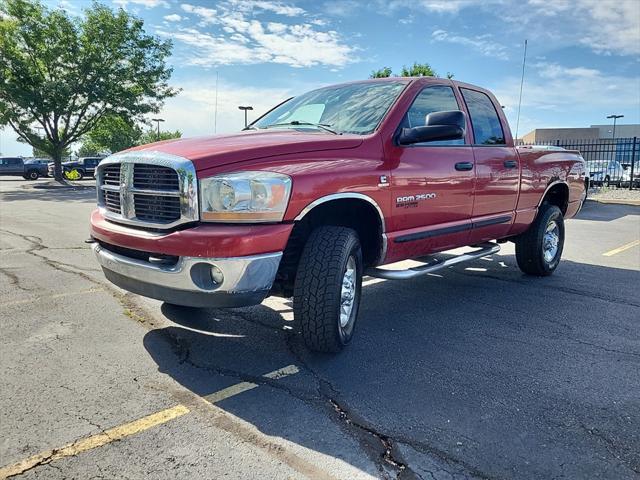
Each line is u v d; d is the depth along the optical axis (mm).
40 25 26203
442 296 5395
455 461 2410
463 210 4625
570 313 4797
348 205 3672
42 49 26125
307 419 2770
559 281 6105
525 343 3986
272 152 3242
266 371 3383
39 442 2502
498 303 5125
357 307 3799
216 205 3012
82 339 3875
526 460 2424
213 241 2934
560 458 2441
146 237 3174
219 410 2854
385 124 3934
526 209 5672
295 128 4227
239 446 2502
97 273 5934
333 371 3400
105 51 27688
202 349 3732
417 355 3709
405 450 2494
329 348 3494
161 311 4570
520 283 5996
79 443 2500
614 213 14281
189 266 2992
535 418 2816
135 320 4324
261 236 3004
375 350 3795
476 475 2305
